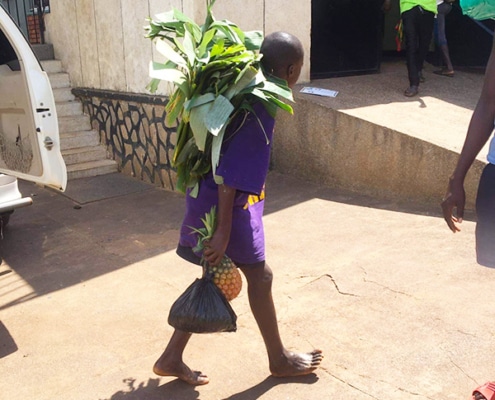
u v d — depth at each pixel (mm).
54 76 8539
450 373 2920
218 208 2521
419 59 7320
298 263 4375
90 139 8180
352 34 7910
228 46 2623
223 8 6305
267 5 6668
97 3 7535
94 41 7809
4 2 9734
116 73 7504
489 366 2947
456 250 4301
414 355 3088
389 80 7707
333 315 3568
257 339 3385
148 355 3277
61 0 8391
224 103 2373
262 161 2465
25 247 5191
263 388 2902
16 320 3785
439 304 3566
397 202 5641
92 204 6500
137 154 7422
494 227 2215
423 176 5500
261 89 2414
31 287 4316
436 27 8258
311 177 6586
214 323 2514
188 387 2939
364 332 3352
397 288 3820
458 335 3227
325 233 4953
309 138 6492
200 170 2623
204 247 2553
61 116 8250
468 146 2211
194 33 2584
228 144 2463
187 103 2469
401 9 6984
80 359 3266
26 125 4184
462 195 2248
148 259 4750
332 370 3020
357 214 5391
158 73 2420
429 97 6934
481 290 3697
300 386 2906
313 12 7523
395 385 2861
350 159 6125
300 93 6734
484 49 8617
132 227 5613
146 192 6891
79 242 5266
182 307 2541
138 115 7203
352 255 4426
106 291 4176
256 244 2666
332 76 7820
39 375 3125
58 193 6965
